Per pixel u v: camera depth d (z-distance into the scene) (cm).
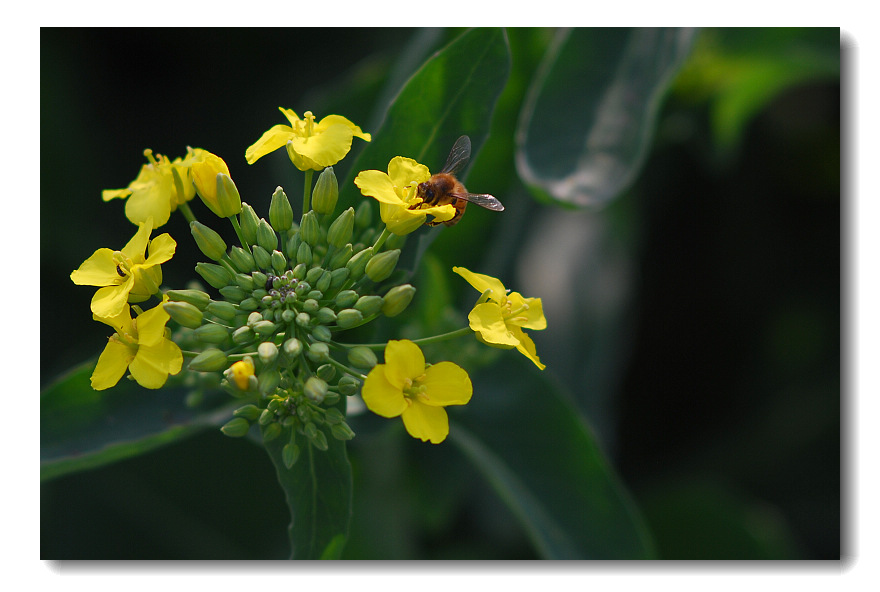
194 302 56
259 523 68
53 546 67
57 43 69
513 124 64
